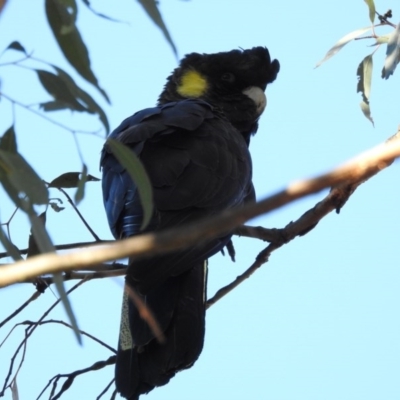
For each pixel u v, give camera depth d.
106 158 8.45
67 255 3.58
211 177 7.84
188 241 3.48
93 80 5.15
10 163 4.60
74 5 4.76
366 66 8.42
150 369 6.96
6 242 4.80
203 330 7.25
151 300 7.21
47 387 7.18
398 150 3.52
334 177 3.47
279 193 3.43
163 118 8.63
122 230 7.70
